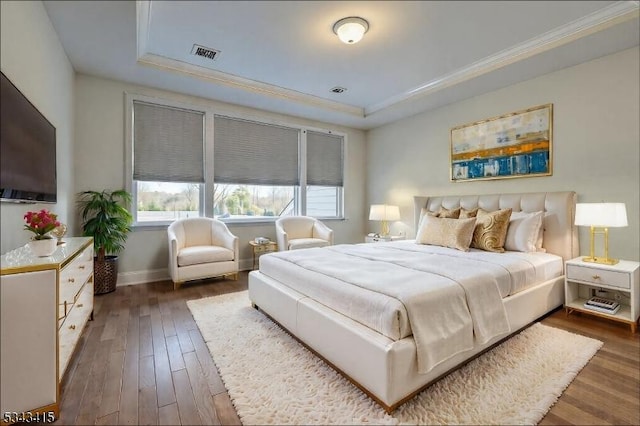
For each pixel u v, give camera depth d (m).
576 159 3.08
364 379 1.54
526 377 1.72
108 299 3.12
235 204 4.62
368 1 2.33
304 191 5.14
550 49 2.79
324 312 1.87
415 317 1.54
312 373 1.78
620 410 1.47
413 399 1.54
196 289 3.49
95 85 3.47
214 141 4.30
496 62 3.20
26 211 1.93
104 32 2.58
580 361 1.89
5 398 1.32
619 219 2.45
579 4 2.34
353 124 5.45
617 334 2.33
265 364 1.88
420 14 2.48
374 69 3.53
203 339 2.23
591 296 2.92
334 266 2.34
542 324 2.50
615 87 2.84
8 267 1.32
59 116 2.69
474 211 3.46
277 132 4.89
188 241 3.92
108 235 3.24
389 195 5.34
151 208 3.96
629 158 2.76
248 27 2.70
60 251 1.80
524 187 3.51
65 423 1.39
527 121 3.45
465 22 2.59
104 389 1.64
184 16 2.53
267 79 3.83
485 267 2.24
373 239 5.03
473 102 4.02
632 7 2.31
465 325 1.73
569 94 3.13
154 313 2.74
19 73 1.76
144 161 3.81
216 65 3.45
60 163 2.73
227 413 1.46
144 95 3.75
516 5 2.36
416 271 2.12
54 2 2.17
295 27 2.69
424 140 4.70
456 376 1.73
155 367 1.86
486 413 1.44
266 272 2.77
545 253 3.00
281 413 1.45
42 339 1.39
